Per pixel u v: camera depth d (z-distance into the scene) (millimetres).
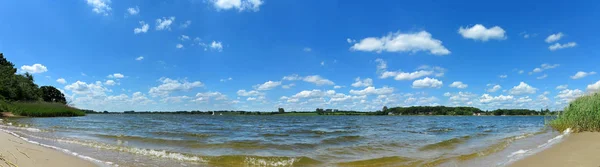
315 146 13781
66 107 59219
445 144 14562
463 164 9102
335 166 9117
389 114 138375
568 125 16484
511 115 100438
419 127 32594
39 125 25719
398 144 14641
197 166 8906
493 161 9414
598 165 7355
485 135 20359
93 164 8500
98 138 15805
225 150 12234
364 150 12492
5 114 39156
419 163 9430
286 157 10227
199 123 41281
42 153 9383
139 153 10914
